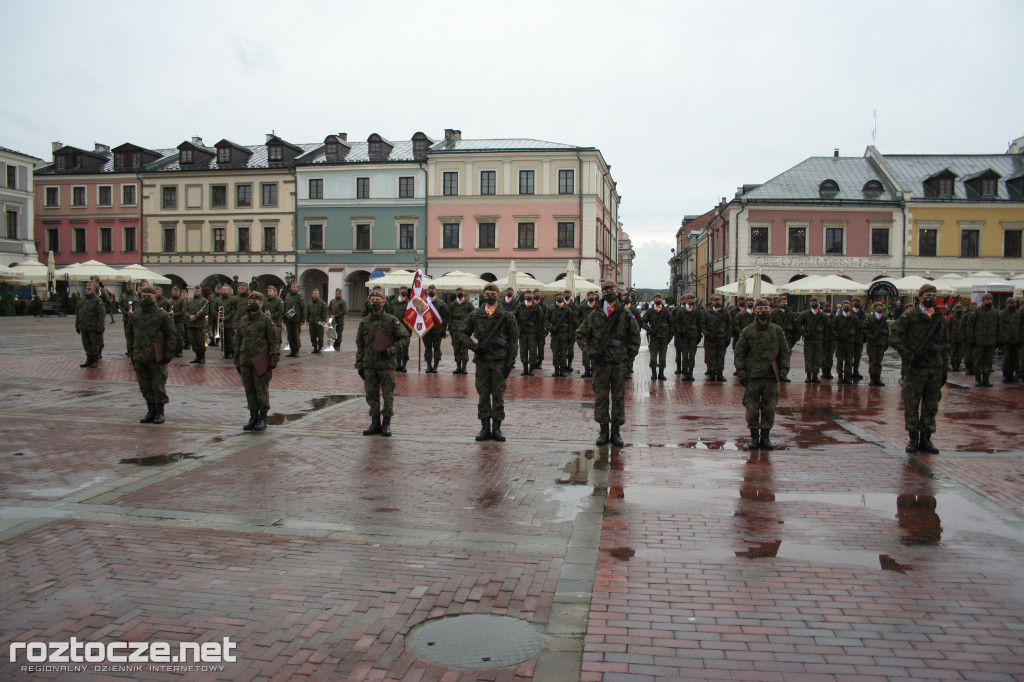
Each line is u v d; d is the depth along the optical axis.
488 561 4.86
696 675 3.44
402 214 47.41
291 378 14.95
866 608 4.16
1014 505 6.21
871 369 15.05
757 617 4.05
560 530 5.51
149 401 9.69
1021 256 42.03
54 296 40.75
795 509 6.07
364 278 50.00
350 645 3.70
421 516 5.82
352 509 5.99
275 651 3.62
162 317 9.55
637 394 13.36
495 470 7.39
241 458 7.78
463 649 3.67
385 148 49.00
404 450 8.30
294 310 19.72
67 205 52.75
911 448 8.36
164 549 5.00
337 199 48.31
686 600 4.26
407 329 9.23
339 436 9.08
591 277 45.09
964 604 4.22
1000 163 45.28
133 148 52.28
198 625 3.89
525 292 16.41
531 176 45.53
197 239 50.69
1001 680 3.40
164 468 7.28
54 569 4.62
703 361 21.33
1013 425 10.27
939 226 42.03
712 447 8.61
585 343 8.72
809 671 3.48
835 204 42.25
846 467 7.60
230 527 5.50
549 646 3.72
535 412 11.13
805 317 15.53
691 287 73.00
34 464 7.37
